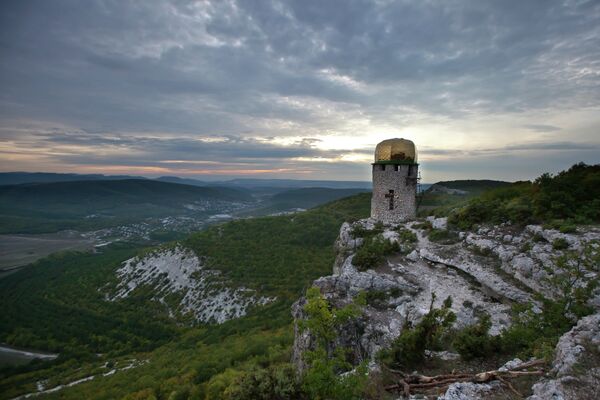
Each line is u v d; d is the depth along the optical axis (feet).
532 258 60.44
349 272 74.90
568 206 70.18
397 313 61.21
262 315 199.62
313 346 58.18
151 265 335.47
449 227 88.69
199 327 225.35
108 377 161.17
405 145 113.29
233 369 106.01
